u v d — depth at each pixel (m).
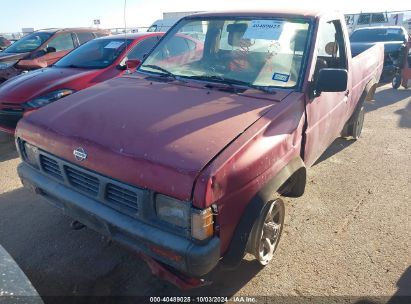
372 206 3.98
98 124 2.56
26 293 1.59
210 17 3.80
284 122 2.71
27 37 9.23
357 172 4.84
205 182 2.00
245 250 2.44
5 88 5.54
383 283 2.87
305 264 3.07
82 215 2.55
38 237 3.42
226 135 2.33
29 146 2.91
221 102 2.82
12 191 4.32
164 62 3.79
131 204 2.27
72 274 2.95
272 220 2.96
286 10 3.59
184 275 2.33
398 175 4.75
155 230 2.17
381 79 10.73
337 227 3.60
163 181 2.08
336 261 3.11
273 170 2.54
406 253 3.22
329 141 4.07
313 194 4.24
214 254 2.11
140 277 2.93
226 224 2.22
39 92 5.30
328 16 3.61
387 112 7.88
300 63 3.13
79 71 5.83
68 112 2.84
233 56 3.44
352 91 4.56
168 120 2.51
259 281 2.88
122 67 5.91
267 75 3.18
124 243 2.35
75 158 2.48
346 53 4.18
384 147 5.75
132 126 2.46
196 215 2.02
